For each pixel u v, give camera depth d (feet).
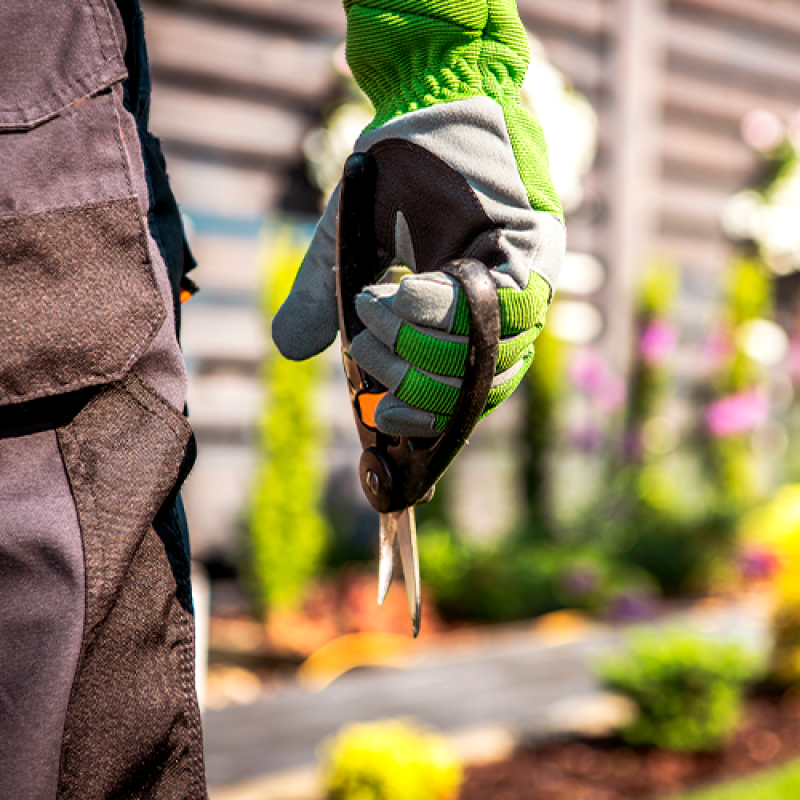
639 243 22.03
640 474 21.48
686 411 23.98
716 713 10.64
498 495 20.22
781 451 25.21
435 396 2.58
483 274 2.47
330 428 18.02
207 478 16.87
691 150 23.15
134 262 2.54
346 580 16.87
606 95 21.75
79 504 2.45
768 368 24.90
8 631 2.33
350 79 16.88
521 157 2.66
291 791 8.76
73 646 2.36
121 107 2.66
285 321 3.04
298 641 14.39
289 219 17.37
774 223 23.81
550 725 11.09
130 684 2.46
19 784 2.29
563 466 21.02
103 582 2.42
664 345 21.77
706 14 22.93
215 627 14.94
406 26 2.65
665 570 19.66
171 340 2.72
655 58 22.09
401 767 8.26
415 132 2.66
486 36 2.72
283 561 15.40
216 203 16.63
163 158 3.06
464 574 17.07
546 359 20.10
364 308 2.60
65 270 2.43
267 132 16.96
